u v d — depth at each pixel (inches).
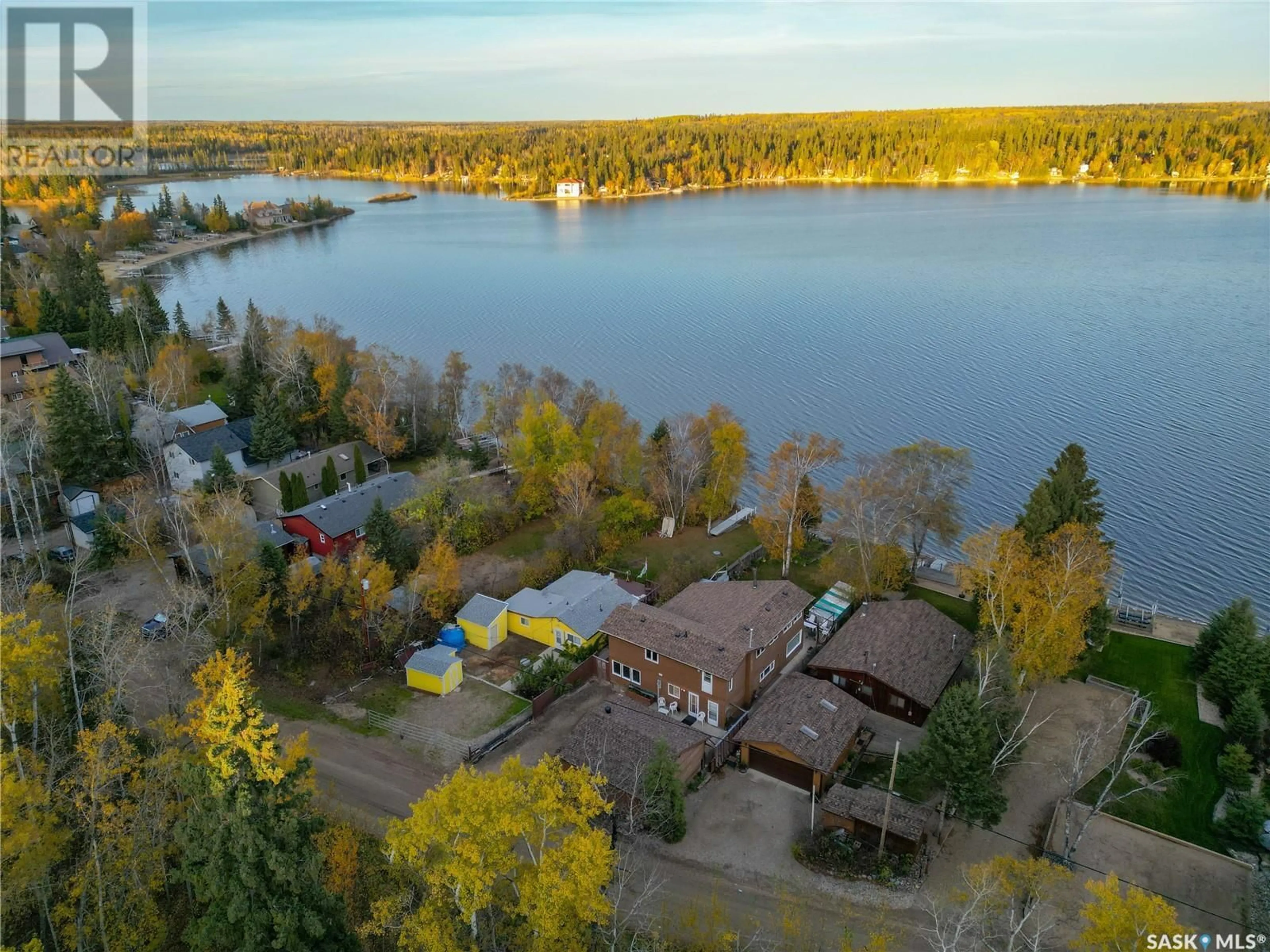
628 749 1656.0
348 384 3501.5
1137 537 2970.0
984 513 3144.7
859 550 2363.4
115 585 2325.3
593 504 2802.7
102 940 1194.6
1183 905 1414.9
